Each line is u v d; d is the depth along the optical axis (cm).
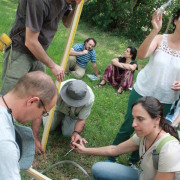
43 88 145
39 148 306
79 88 286
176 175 201
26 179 275
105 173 266
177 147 204
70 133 333
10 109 144
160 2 824
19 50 260
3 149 129
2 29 620
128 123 297
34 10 227
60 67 262
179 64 260
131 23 859
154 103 211
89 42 507
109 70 507
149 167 223
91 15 907
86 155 327
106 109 427
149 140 222
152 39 248
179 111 284
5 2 909
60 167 302
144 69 283
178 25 249
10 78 265
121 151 263
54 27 262
